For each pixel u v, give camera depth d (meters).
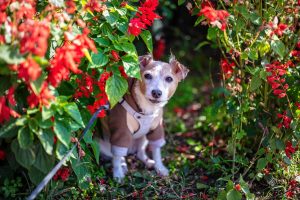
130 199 1.17
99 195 1.17
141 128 1.25
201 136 1.61
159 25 2.22
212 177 1.30
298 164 1.19
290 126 1.12
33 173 0.98
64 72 0.88
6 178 1.05
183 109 1.94
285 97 1.21
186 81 2.20
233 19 1.13
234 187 1.08
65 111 0.94
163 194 1.19
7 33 0.85
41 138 0.90
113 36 1.05
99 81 1.05
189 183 1.26
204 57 2.36
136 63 1.05
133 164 1.42
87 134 1.05
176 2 2.12
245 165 1.21
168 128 1.69
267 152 1.17
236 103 1.27
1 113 0.87
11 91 0.89
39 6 0.98
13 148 0.93
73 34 0.92
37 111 0.91
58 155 0.95
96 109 1.08
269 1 1.18
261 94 1.26
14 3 0.86
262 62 1.13
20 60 0.82
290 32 1.17
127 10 1.13
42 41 0.80
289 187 1.16
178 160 1.41
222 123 1.48
